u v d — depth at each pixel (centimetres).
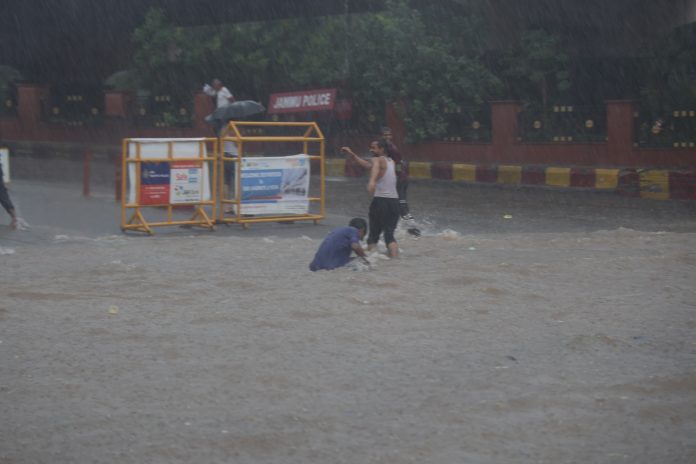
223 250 2112
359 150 4897
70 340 1250
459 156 4512
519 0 4562
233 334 1287
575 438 896
